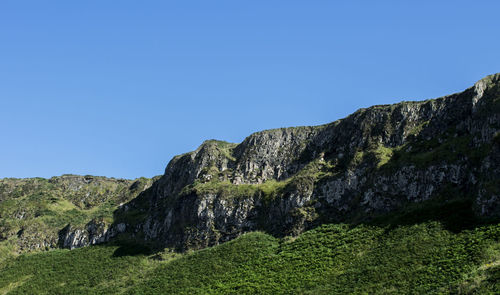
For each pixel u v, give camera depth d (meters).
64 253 139.38
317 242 99.38
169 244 125.88
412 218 93.06
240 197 125.50
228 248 109.69
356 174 111.88
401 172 104.06
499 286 62.41
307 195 115.06
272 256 100.12
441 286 68.38
